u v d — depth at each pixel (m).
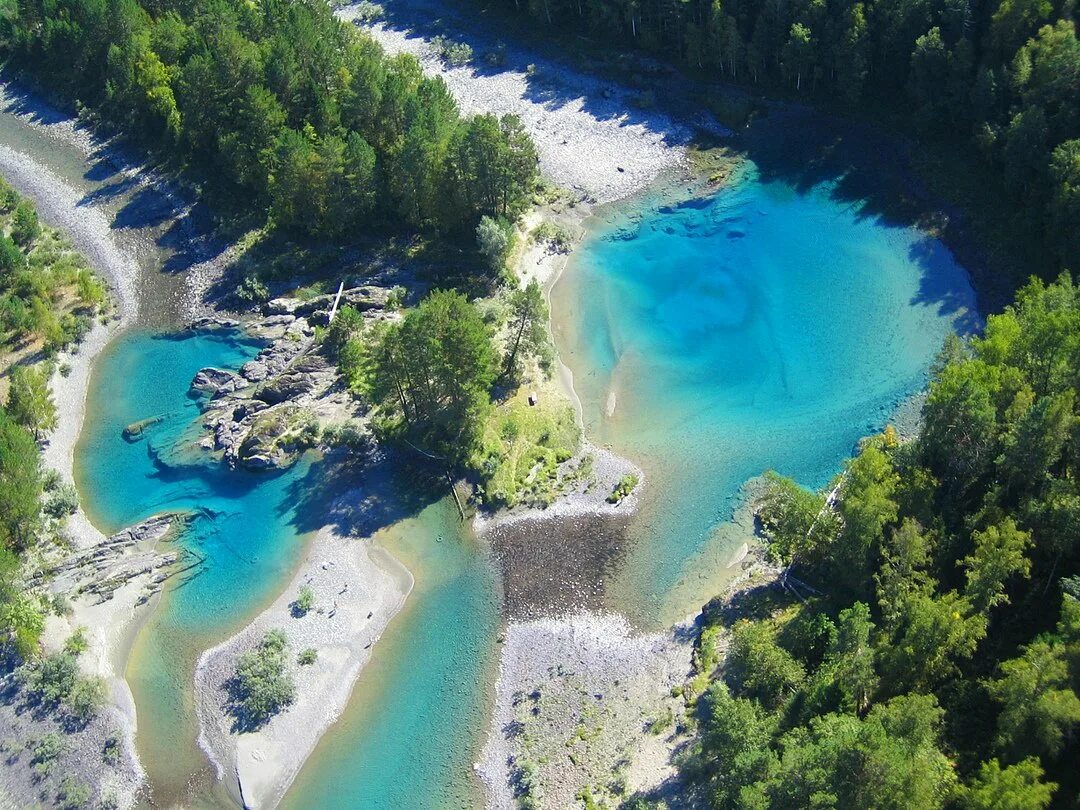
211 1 168.00
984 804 67.81
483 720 94.38
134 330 137.38
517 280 138.38
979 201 139.62
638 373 128.25
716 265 141.88
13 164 165.25
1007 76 139.88
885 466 95.06
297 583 106.62
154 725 95.56
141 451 121.81
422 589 105.56
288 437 119.00
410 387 115.06
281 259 143.00
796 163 154.25
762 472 114.81
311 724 95.19
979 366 97.75
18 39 182.75
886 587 88.62
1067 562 87.62
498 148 136.62
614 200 152.62
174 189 156.75
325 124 147.62
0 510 106.88
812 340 130.12
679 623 100.31
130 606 105.56
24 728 95.00
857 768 70.19
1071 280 120.62
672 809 83.94
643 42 171.75
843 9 153.75
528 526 110.38
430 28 189.62
